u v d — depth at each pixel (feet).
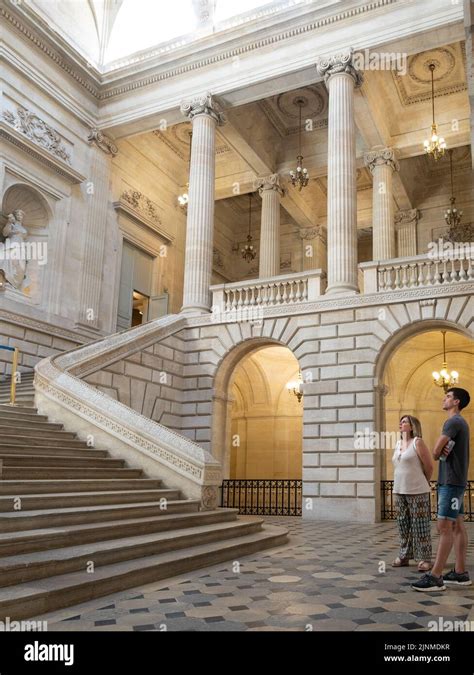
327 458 48.65
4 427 31.27
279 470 75.36
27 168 58.34
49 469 27.40
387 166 67.41
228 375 58.49
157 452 33.17
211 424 56.13
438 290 47.14
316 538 34.22
